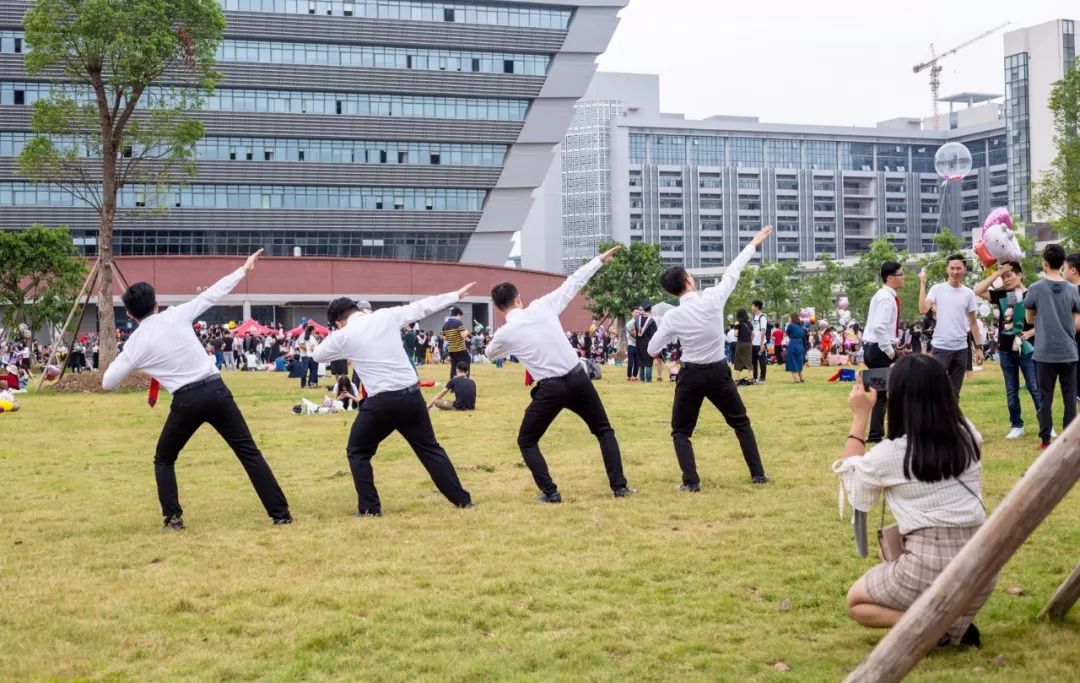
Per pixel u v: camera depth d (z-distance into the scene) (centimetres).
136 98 2988
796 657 480
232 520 848
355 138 7462
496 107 7719
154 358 798
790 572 625
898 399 470
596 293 6825
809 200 14575
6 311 5212
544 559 674
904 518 467
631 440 1305
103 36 2819
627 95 14650
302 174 7350
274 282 6800
